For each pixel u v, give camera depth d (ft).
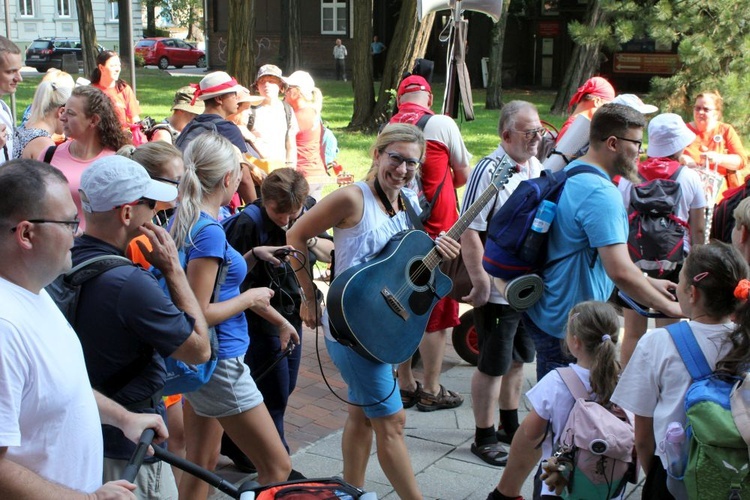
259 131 25.90
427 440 17.12
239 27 53.78
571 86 79.30
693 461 9.55
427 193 17.78
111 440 9.41
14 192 7.25
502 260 13.58
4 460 6.91
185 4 192.34
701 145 23.29
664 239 17.43
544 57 121.80
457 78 24.77
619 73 107.45
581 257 13.17
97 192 9.38
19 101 81.35
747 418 9.24
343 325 12.39
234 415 12.30
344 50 130.52
